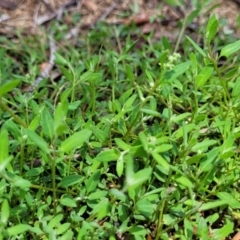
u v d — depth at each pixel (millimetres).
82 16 921
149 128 577
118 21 909
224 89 593
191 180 529
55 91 703
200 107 622
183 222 540
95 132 531
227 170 547
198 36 810
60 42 846
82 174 556
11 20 917
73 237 517
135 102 646
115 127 586
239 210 559
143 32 870
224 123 557
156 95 620
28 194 515
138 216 510
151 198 499
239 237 543
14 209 501
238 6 922
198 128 548
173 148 531
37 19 917
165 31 869
